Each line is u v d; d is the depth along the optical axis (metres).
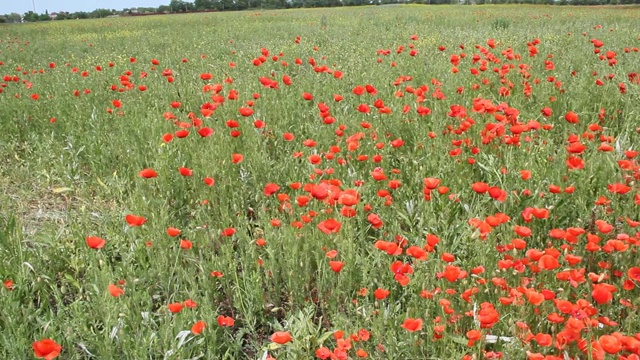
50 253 3.68
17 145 6.36
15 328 2.85
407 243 3.63
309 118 6.31
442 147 4.78
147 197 4.42
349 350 2.74
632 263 3.06
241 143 5.37
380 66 8.55
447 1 74.62
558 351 2.50
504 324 2.68
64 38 20.95
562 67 8.00
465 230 3.57
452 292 2.65
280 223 3.62
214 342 2.84
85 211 4.43
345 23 21.47
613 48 10.05
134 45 15.77
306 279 3.38
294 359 2.67
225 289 3.40
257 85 7.50
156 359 2.77
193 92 7.66
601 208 3.65
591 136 4.51
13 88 8.16
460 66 8.38
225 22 26.30
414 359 2.55
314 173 4.21
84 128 6.48
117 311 2.85
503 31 14.75
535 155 4.50
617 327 2.73
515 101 6.17
